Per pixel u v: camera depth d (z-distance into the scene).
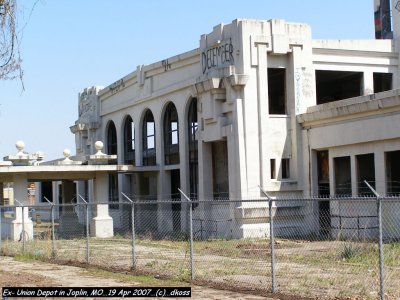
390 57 35.78
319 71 34.38
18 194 33.84
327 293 13.89
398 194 26.11
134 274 18.12
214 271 17.91
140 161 41.75
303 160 31.14
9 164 33.72
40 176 34.91
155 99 39.62
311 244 24.72
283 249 23.38
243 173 30.38
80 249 25.83
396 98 24.78
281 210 30.27
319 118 29.52
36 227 43.94
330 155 29.25
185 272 17.81
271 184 30.62
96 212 35.12
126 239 31.03
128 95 43.50
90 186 45.75
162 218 38.09
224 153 33.66
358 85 36.44
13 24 14.92
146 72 40.41
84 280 17.17
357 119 27.31
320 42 33.47
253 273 17.42
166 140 39.03
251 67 30.92
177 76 37.12
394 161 26.77
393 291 13.88
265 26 31.30
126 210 42.00
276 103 34.38
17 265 21.58
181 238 31.33
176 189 38.97
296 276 16.53
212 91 31.70
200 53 33.97
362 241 23.34
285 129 31.47
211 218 32.50
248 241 26.89
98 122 48.06
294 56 31.58
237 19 31.06
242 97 30.73
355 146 27.66
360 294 13.60
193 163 36.12
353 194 27.50
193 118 36.16
